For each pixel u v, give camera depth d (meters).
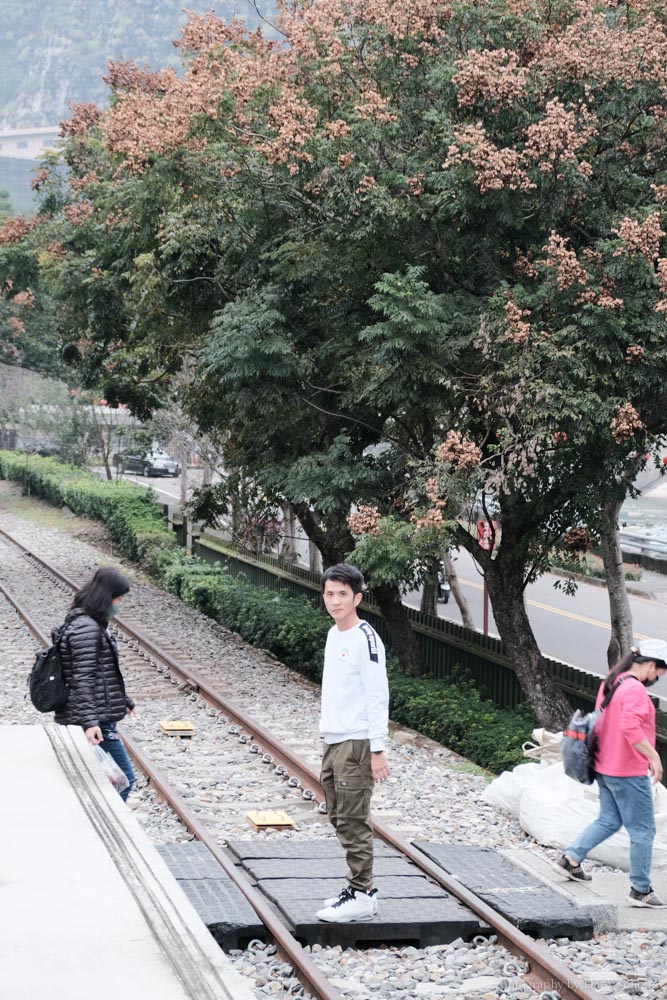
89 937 4.52
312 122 14.02
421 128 14.86
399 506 15.98
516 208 13.47
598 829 8.04
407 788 11.34
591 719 7.97
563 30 14.71
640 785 7.76
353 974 6.36
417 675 19.86
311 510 20.86
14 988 4.05
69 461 51.50
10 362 48.22
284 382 16.20
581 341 12.96
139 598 27.64
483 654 18.77
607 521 15.20
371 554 14.38
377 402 14.97
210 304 18.41
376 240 14.63
